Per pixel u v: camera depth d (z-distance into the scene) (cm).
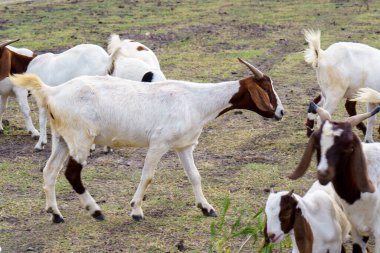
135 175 1417
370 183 891
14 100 2039
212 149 1573
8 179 1397
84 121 1150
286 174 1402
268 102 1193
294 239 934
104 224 1180
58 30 2953
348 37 2761
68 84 1173
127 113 1162
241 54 2538
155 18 3269
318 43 1568
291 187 1329
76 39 2773
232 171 1429
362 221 956
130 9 3538
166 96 1174
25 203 1273
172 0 3859
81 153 1163
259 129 1711
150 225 1174
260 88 1191
